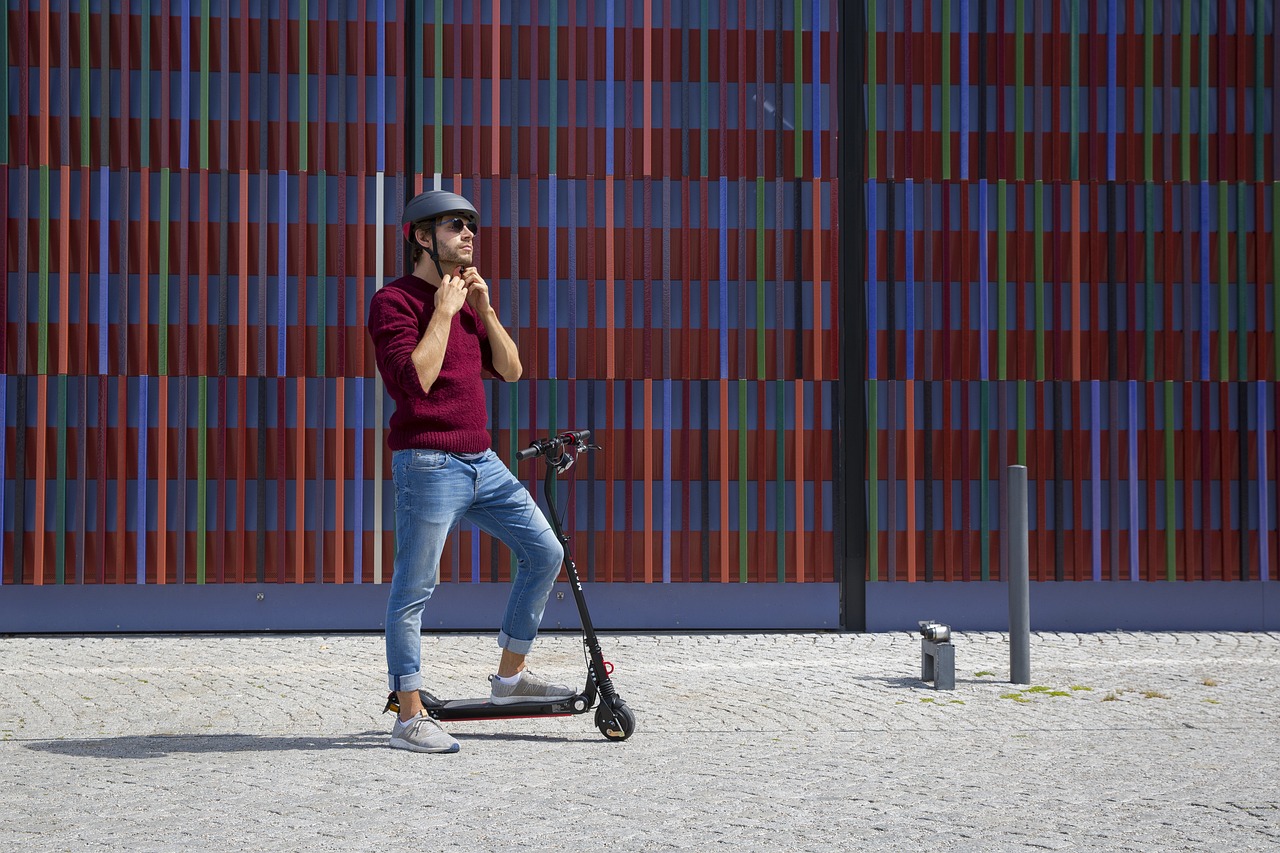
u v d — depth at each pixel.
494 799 4.91
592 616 9.86
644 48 9.93
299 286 9.73
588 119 9.90
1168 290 10.12
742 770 5.45
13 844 4.28
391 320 5.88
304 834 4.40
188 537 9.69
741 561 9.90
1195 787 5.14
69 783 5.21
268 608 9.73
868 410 9.98
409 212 6.02
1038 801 4.89
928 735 6.26
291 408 9.75
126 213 9.61
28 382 9.59
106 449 9.59
